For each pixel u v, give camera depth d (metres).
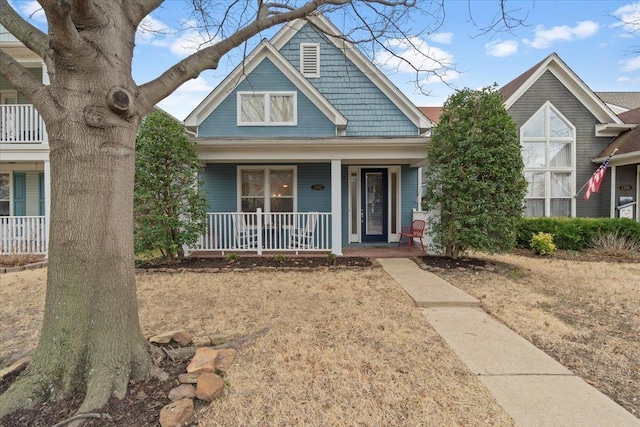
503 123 6.80
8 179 10.30
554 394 2.48
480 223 6.81
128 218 2.60
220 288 5.35
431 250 7.75
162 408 2.17
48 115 2.33
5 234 7.96
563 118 10.59
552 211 10.65
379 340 3.40
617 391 2.56
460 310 4.38
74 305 2.36
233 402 2.36
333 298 4.80
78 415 2.08
